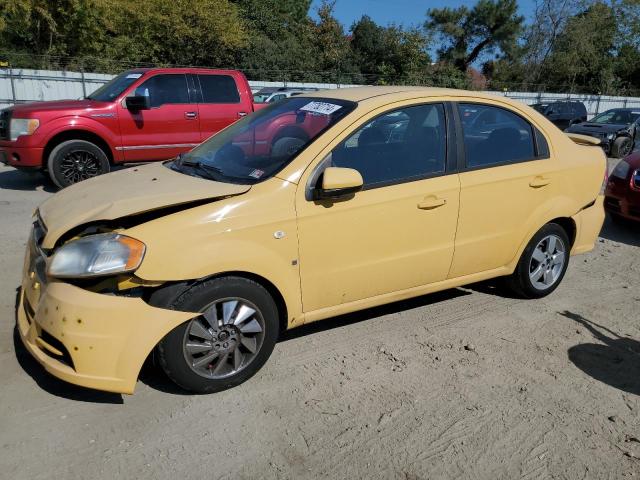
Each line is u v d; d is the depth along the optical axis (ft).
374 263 12.23
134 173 13.03
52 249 10.19
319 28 128.88
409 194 12.36
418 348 13.03
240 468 9.07
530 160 14.60
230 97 31.99
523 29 144.77
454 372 12.07
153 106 29.84
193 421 10.13
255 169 11.65
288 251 11.03
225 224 10.36
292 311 11.44
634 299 16.43
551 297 16.29
